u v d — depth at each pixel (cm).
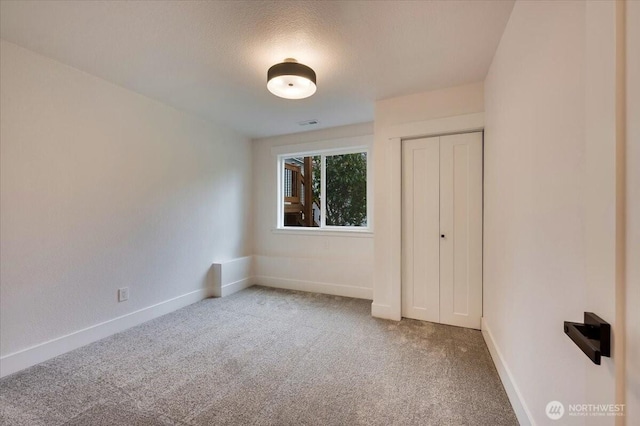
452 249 270
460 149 266
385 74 236
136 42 192
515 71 156
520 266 147
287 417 150
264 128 392
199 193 348
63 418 148
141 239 279
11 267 192
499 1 154
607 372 56
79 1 153
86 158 235
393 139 284
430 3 155
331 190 407
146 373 190
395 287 285
